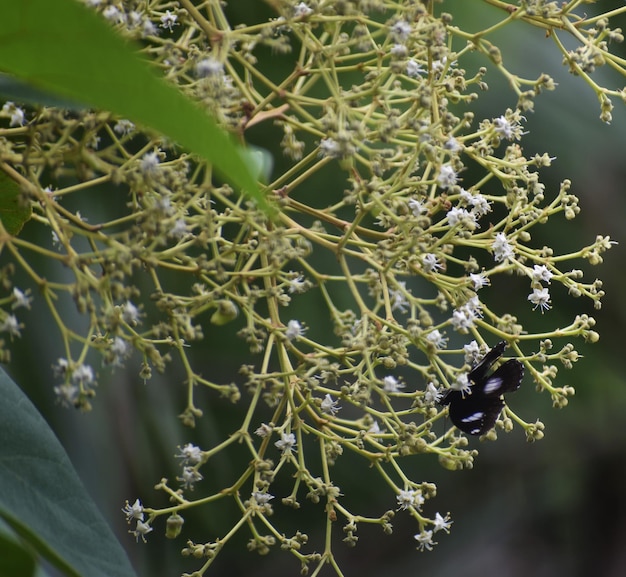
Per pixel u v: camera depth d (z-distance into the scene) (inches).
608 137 33.7
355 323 21.2
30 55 17.4
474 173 33.1
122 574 19.3
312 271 21.1
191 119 17.4
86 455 28.2
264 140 30.2
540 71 32.0
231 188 20.4
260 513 21.3
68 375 18.9
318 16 19.8
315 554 21.5
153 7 20.5
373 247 21.0
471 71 31.4
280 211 20.8
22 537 18.6
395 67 20.1
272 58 28.1
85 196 27.5
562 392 21.7
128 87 17.4
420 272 21.0
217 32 19.8
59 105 18.9
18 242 19.0
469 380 21.4
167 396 30.0
